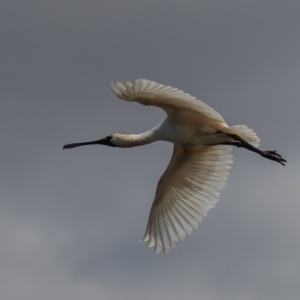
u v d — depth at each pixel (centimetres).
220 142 1756
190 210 1834
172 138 1766
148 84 1578
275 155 1762
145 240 1850
